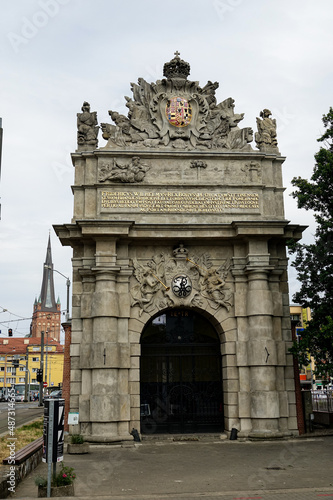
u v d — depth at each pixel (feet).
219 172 87.10
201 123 88.94
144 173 85.51
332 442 74.59
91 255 82.79
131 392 79.00
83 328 80.12
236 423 79.30
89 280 82.07
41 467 55.26
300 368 83.71
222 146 88.43
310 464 56.18
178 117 88.07
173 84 89.45
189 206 84.69
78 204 84.17
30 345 354.95
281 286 85.15
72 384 78.84
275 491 42.01
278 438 76.33
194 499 39.60
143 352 86.28
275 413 77.46
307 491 42.01
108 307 78.64
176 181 85.81
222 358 83.82
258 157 87.76
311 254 81.56
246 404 79.20
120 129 87.35
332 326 70.64
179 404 85.05
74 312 81.30
